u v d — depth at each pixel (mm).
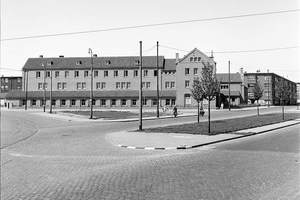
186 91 72625
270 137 19484
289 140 17812
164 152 14117
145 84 77625
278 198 6742
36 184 8836
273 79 102875
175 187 7754
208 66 24531
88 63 81312
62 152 14719
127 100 76312
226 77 91562
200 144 16031
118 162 11750
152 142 17031
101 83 79688
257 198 6758
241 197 6836
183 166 10477
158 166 10617
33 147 16688
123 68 78562
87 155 13680
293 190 7328
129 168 10445
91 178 9164
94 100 77438
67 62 82500
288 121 32969
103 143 17625
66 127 29125
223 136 19391
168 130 22922
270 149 14344
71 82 80875
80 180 8977
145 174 9383
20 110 68375
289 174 8984
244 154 12922
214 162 11102
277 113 48656
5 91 133375
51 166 11414
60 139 20000
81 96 77562
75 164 11625
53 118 42562
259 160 11406
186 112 54906
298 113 48344
